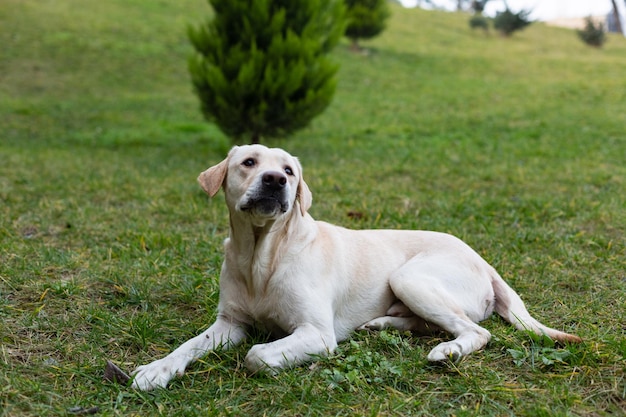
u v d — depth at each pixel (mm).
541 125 13719
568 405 2840
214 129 13758
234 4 10477
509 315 3863
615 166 9750
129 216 6500
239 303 3635
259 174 3402
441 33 30344
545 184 8398
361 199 7375
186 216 6539
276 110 10648
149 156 10734
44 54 19328
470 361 3287
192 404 2904
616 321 3908
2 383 3006
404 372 3166
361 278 3834
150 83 18203
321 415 2807
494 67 23141
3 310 3943
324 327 3430
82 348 3500
